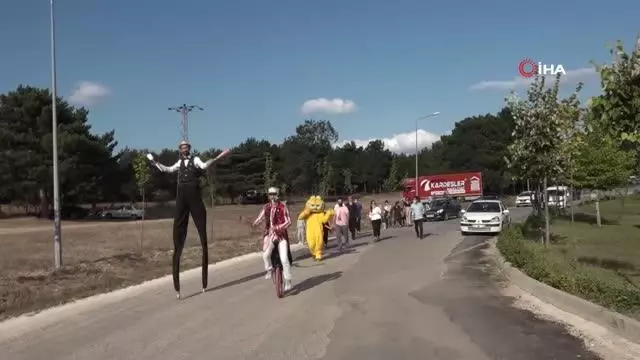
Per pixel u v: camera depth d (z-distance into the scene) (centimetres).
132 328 877
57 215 1656
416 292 1162
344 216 2086
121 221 5678
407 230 3231
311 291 1187
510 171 2162
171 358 712
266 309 1004
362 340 785
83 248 2403
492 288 1205
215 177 8719
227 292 1196
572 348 736
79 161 5881
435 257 1812
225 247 2275
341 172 11125
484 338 790
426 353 721
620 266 1476
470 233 2756
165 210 7400
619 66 838
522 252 1359
